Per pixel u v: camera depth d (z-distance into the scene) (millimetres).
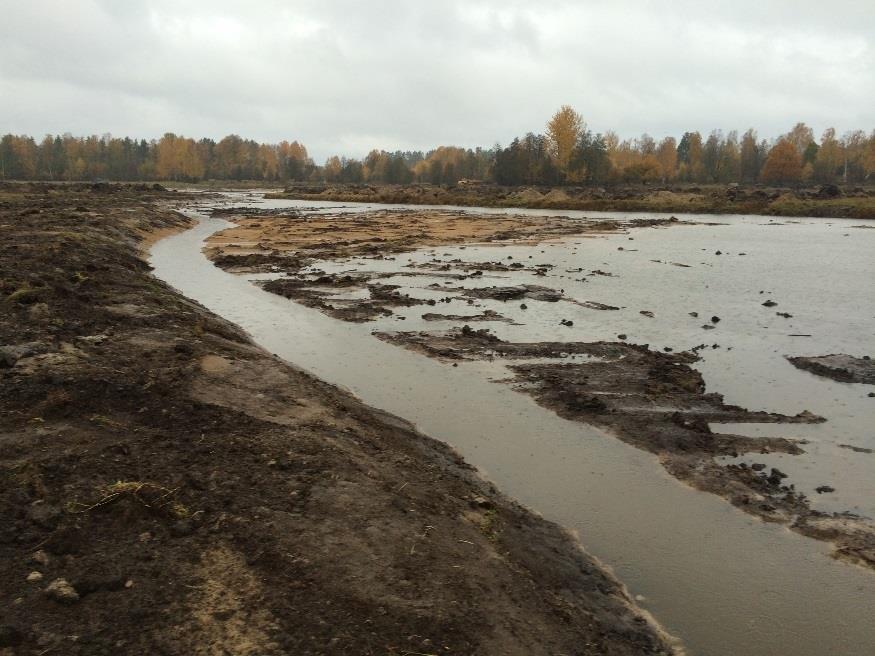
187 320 15586
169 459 7773
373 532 6812
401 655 5098
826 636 6379
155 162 159125
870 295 23641
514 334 17562
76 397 9211
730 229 52219
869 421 11703
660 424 11305
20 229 29297
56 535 5969
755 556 7660
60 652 4676
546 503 8820
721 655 6086
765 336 17656
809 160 126250
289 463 8062
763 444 10656
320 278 25422
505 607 6059
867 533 8078
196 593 5508
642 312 20344
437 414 11969
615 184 108500
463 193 98625
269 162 174875
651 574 7305
